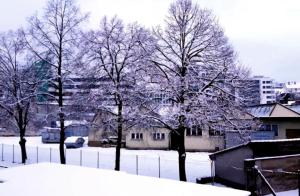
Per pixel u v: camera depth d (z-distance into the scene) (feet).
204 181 77.10
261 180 39.34
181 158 76.18
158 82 75.56
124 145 165.07
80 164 107.65
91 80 88.48
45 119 100.32
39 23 98.78
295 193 59.06
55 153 142.10
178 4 77.82
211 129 75.41
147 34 83.56
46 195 24.75
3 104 108.99
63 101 99.66
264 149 68.85
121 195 23.81
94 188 25.86
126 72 85.05
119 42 85.81
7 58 108.78
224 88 75.31
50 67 100.17
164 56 77.36
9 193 25.72
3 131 241.35
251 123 77.56
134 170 97.91
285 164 61.93
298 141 71.31
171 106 74.02
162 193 23.97
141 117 77.30
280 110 129.29
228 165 74.38
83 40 93.30
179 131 76.33
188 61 74.18
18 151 151.02
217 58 76.38
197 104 70.90
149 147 157.69
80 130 213.87
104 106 85.56
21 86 108.17
